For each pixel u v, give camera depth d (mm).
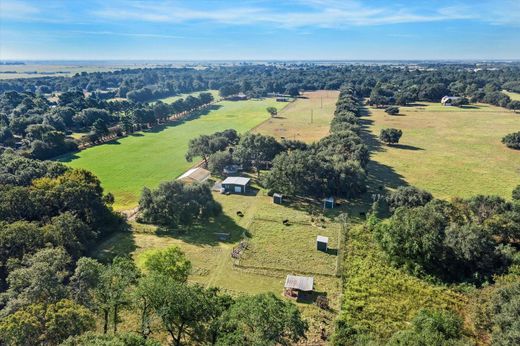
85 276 37688
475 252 49375
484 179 93812
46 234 49781
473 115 176750
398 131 126125
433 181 92625
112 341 25719
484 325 39969
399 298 47219
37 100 179000
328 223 69625
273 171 82438
